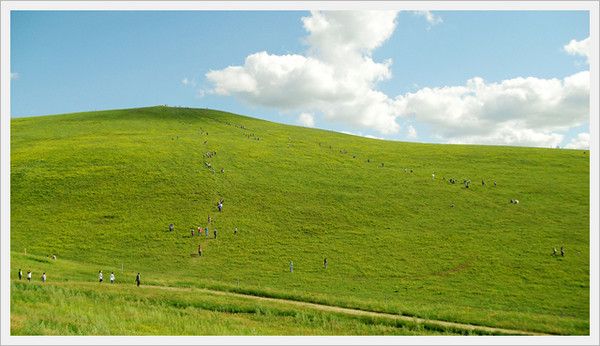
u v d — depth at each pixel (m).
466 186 88.38
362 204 79.81
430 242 64.12
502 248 61.38
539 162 104.12
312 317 38.38
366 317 39.00
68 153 98.19
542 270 54.38
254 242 64.38
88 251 60.03
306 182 90.06
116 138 112.50
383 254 60.34
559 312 43.06
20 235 64.06
